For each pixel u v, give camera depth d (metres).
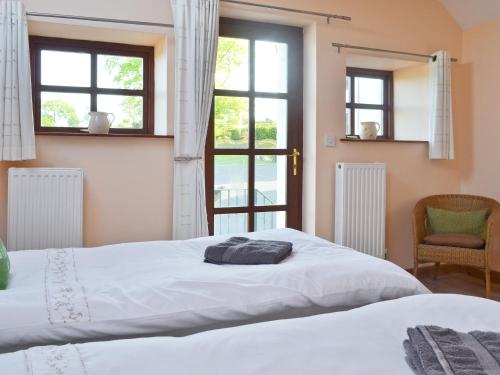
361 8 3.77
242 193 3.59
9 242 2.70
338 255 2.08
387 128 4.40
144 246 2.23
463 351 1.02
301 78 3.76
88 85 3.22
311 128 3.68
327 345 1.13
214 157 3.48
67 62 3.16
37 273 1.77
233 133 3.54
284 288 1.67
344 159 3.77
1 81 2.65
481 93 4.16
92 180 2.97
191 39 3.08
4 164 2.78
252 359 1.05
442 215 3.82
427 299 1.46
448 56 4.02
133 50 3.32
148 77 3.37
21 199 2.70
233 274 1.74
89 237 2.98
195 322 1.53
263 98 3.64
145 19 3.03
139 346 1.09
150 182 3.12
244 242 2.22
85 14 2.89
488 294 3.46
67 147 2.91
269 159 3.68
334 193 3.73
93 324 1.42
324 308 1.74
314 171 3.66
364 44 3.79
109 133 3.14
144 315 1.48
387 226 4.03
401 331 1.24
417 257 3.68
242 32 3.53
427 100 4.12
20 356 1.02
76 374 0.94
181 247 2.25
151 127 3.37
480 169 4.18
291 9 3.46
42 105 3.12
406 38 3.98
